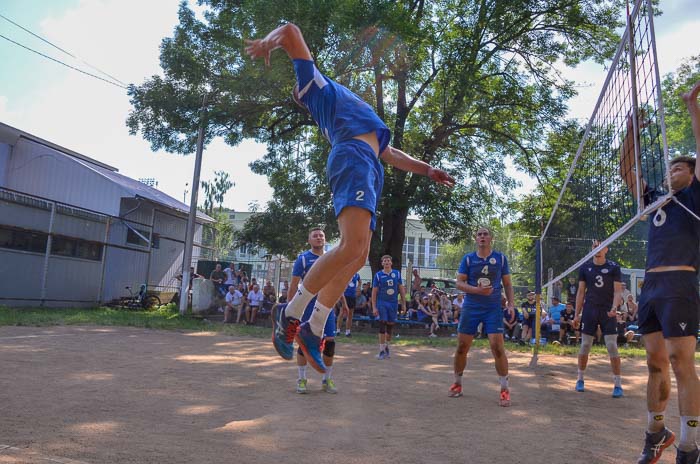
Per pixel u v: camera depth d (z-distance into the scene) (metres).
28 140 23.31
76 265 21.45
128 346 10.10
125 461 3.40
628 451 4.28
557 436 4.65
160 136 20.72
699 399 3.71
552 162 21.19
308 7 15.95
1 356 7.73
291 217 20.77
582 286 7.59
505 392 6.09
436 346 13.59
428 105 22.00
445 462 3.74
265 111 20.70
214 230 34.00
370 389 6.72
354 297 16.05
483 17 20.08
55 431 4.01
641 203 4.06
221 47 18.58
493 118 21.33
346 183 2.69
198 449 3.75
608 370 9.83
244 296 18.28
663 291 3.86
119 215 23.27
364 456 3.79
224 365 8.21
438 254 48.72
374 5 16.78
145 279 24.55
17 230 18.84
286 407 5.37
